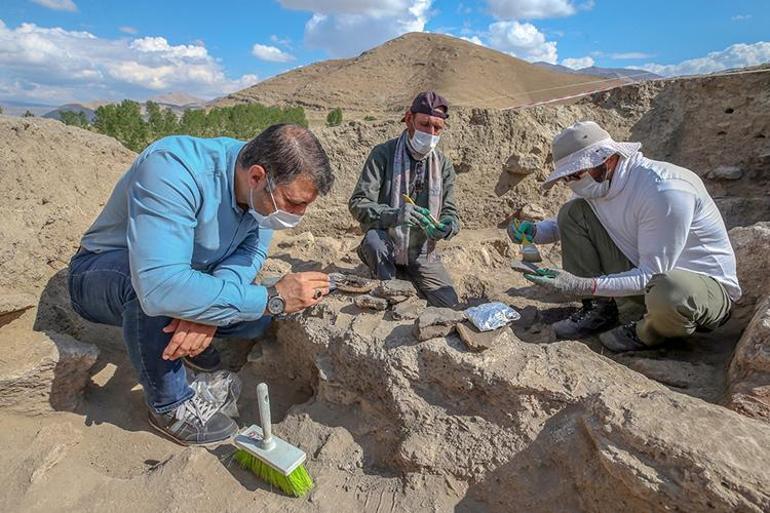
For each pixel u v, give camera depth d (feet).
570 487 5.14
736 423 4.71
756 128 14.32
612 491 4.76
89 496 5.48
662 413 4.86
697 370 7.06
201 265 6.54
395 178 9.41
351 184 14.82
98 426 6.64
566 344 6.30
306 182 5.60
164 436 6.61
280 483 5.61
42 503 5.34
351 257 11.95
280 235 13.65
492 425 5.73
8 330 6.72
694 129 15.33
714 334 8.24
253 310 6.09
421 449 5.71
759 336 6.01
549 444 5.34
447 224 8.94
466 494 5.53
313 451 6.31
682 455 4.36
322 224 14.62
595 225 8.26
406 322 6.89
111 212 6.43
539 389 5.56
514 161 14.70
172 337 5.91
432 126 8.87
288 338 7.67
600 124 15.89
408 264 9.65
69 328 7.87
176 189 5.55
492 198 15.05
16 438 6.07
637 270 7.18
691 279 6.80
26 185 8.36
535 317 9.65
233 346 8.70
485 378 5.77
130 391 7.37
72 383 6.70
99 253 6.64
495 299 10.53
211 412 6.59
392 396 6.15
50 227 8.42
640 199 7.15
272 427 6.78
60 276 8.30
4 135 8.48
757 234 8.67
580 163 7.22
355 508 5.50
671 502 4.28
